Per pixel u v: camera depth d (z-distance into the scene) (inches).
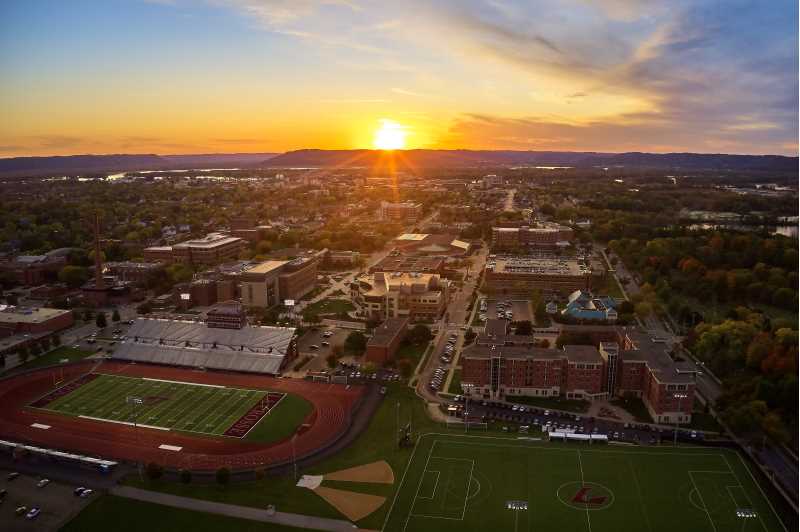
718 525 7662.4
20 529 7647.6
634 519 7800.2
